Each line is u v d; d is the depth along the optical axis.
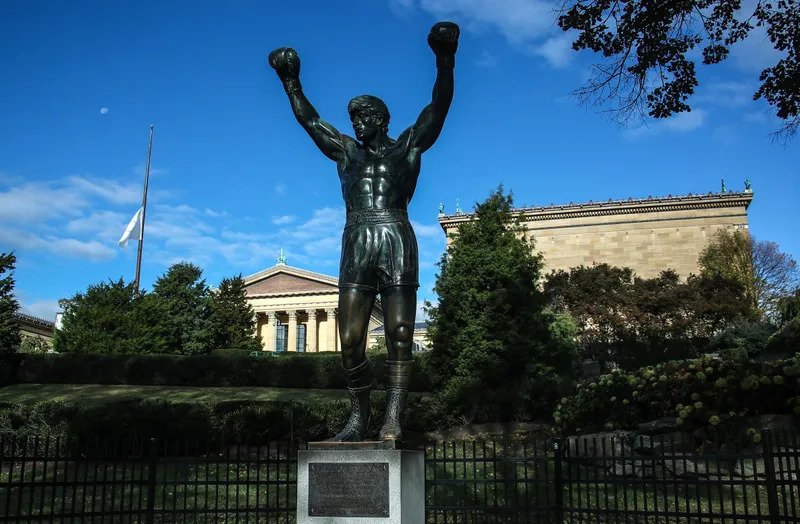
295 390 27.69
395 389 6.43
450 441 17.59
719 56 14.56
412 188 6.91
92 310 34.25
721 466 12.29
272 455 15.42
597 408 15.77
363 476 5.88
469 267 23.72
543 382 20.55
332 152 7.21
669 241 58.53
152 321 35.78
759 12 14.06
